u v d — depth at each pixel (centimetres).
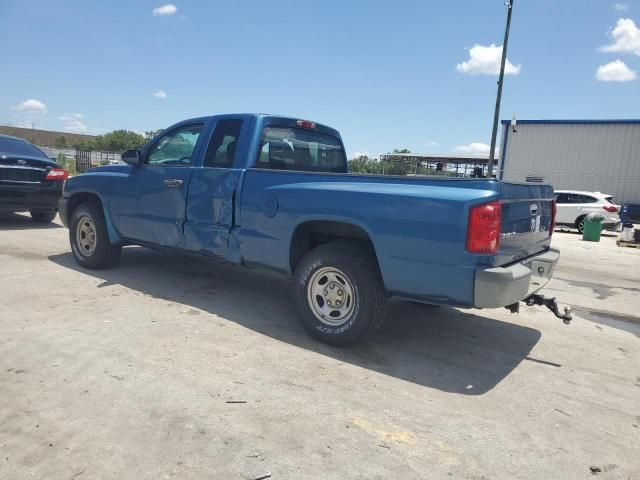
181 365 366
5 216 1101
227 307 514
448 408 331
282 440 279
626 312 619
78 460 251
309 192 417
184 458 257
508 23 1748
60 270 621
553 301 432
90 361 363
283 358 393
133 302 509
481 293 346
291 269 449
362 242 428
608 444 299
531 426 315
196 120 535
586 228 1535
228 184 478
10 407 296
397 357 415
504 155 2834
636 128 2553
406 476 255
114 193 589
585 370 414
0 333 404
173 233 532
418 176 376
